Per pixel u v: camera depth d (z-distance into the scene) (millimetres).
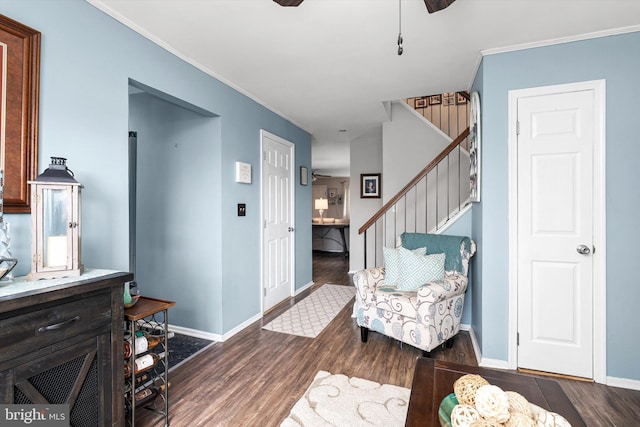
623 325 2131
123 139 1970
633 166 2107
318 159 7484
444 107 4676
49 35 1589
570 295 2232
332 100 3523
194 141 2945
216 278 2871
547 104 2275
